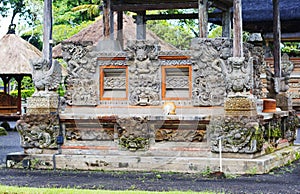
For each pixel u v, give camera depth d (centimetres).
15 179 779
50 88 923
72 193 604
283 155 950
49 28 940
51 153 902
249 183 744
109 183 741
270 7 2028
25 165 896
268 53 2083
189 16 1261
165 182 751
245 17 2033
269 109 1010
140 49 808
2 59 1956
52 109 915
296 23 2083
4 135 1617
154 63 818
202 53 831
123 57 808
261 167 830
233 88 854
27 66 1939
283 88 1177
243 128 841
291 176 812
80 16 2873
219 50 841
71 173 838
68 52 839
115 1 1165
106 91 823
